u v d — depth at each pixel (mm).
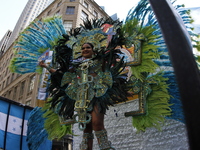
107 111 4027
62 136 3557
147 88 3061
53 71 2832
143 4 3449
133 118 3111
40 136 3822
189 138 933
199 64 2812
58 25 4266
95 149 3850
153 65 3059
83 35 3031
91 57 2730
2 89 27906
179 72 1045
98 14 23172
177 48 1106
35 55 3945
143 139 3371
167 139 3117
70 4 20875
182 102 996
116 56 2623
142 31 3342
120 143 3586
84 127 2158
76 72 2623
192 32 3047
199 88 973
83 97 2324
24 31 4113
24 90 21219
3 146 4477
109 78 2352
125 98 2322
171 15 1251
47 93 3775
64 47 3088
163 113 2871
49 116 3779
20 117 5098
